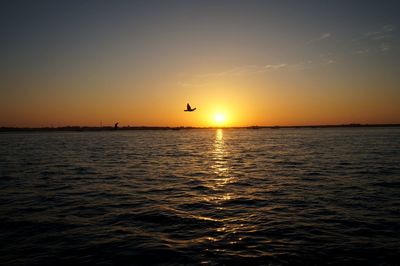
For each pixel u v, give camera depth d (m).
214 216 15.74
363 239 12.49
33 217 15.63
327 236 12.84
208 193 21.20
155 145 78.06
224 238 12.71
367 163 36.28
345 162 37.56
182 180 26.55
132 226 14.27
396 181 24.67
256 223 14.59
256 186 23.50
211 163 38.72
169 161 41.31
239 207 17.42
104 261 10.69
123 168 34.31
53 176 28.77
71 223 14.69
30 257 11.01
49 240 12.55
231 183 24.89
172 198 19.75
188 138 127.50
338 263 10.50
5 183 25.20
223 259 10.80
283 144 76.19
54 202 18.78
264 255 11.09
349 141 84.12
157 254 11.21
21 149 64.38
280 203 18.20
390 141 81.81
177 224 14.54
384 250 11.44
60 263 10.55
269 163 37.81
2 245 12.07
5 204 18.30
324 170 31.14
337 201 18.52
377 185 23.17
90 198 19.83
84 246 11.94
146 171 31.97
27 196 20.47
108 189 22.72
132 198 19.80
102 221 14.99
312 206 17.45
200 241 12.41
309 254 11.16
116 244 12.12
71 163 39.16
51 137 142.25
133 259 10.84
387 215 15.61
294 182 24.88
